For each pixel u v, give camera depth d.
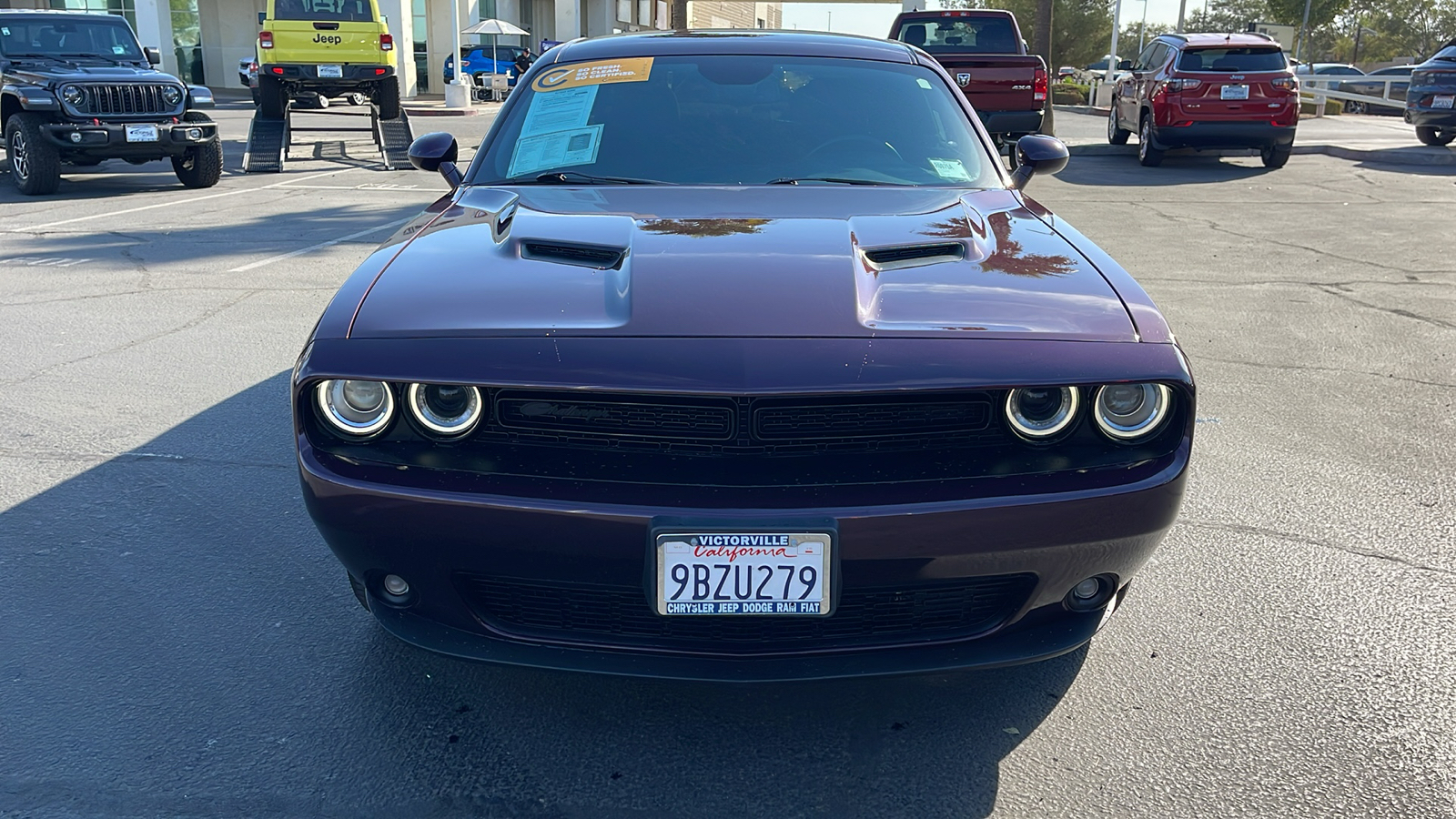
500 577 2.14
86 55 12.43
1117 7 30.17
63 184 12.77
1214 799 2.20
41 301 6.49
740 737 2.41
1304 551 3.34
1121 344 2.18
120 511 3.56
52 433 4.27
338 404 2.15
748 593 2.02
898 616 2.20
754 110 3.44
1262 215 10.41
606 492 2.04
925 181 3.21
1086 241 2.75
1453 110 15.36
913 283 2.36
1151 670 2.68
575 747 2.37
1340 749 2.36
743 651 2.14
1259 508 3.67
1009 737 2.41
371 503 2.09
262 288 6.90
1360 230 9.49
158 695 2.54
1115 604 2.39
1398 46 67.12
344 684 2.60
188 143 11.80
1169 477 2.13
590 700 2.55
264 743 2.37
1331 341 5.80
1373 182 13.07
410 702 2.53
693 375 2.05
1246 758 2.33
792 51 3.71
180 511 3.57
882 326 2.17
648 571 2.02
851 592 2.12
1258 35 14.81
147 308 6.36
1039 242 2.67
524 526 2.04
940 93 3.64
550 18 43.00
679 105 3.46
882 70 3.67
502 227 2.71
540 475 2.08
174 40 35.03
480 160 3.39
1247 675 2.66
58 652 2.72
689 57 3.66
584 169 3.22
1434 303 6.68
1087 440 2.18
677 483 2.05
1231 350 5.62
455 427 2.14
